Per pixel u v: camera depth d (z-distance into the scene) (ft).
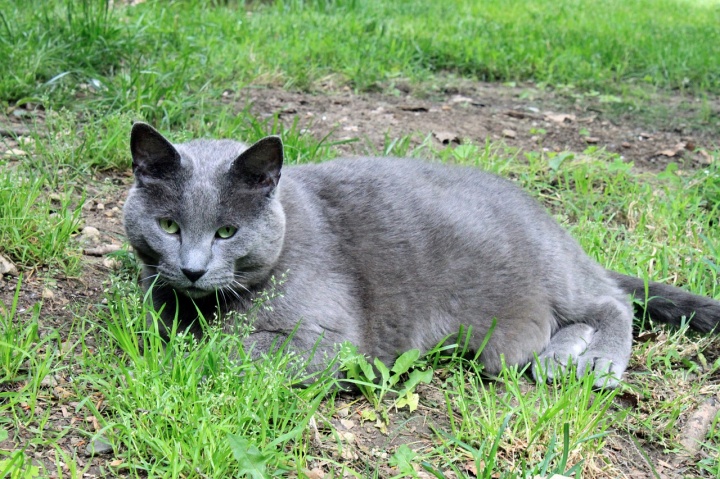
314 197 4.53
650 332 4.75
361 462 4.03
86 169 5.33
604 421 4.26
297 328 4.28
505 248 4.61
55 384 4.14
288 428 4.06
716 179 5.73
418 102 6.98
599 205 5.58
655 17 11.57
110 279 4.60
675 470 4.13
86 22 6.42
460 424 4.22
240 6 9.03
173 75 6.15
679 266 5.10
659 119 7.04
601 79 7.96
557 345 4.64
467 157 5.76
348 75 7.18
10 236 4.71
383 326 4.46
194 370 4.04
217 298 4.27
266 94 6.62
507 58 8.10
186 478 3.85
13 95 5.88
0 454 3.86
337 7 9.66
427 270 4.50
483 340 4.52
